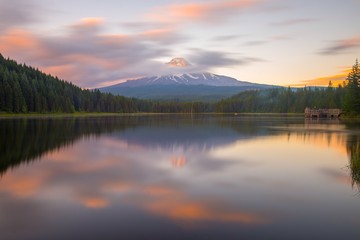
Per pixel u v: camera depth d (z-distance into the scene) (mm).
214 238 11523
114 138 44656
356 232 12094
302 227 12555
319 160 27797
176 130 60438
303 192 17516
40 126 65188
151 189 18016
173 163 26109
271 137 46500
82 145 36875
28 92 138500
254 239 11508
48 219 13266
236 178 20859
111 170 23203
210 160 27578
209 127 69188
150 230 12195
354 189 18141
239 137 46844
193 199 16109
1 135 45656
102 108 191875
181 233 11961
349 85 101500
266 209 14609
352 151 32938
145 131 57500
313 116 133375
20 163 25688
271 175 21766
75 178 20578
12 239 11477
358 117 99875
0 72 141000
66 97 164000
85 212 14133
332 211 14398
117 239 11438
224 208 14734
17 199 16000
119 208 14656
